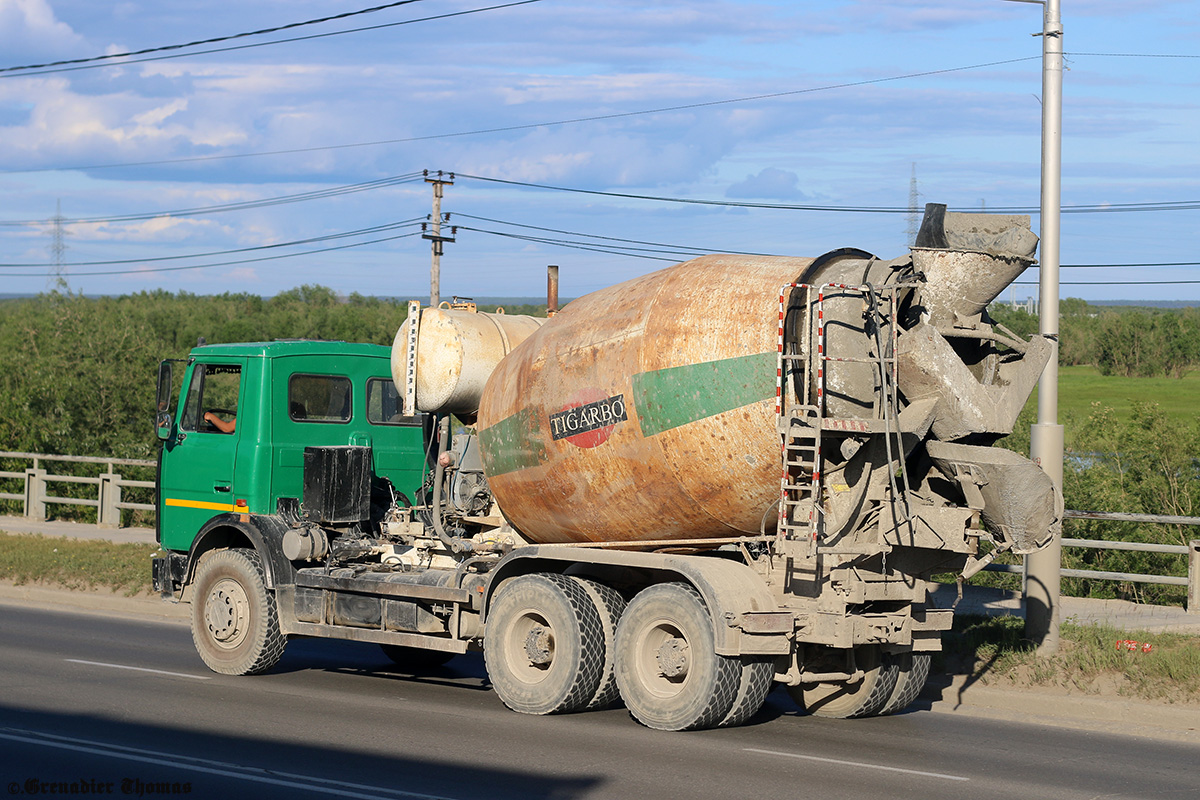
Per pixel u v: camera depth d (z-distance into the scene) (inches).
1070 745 357.1
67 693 402.6
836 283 353.4
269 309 4220.0
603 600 383.9
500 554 422.6
